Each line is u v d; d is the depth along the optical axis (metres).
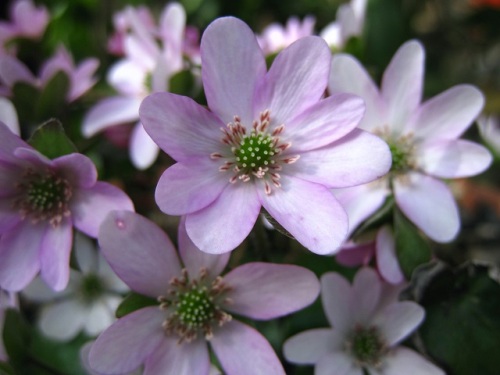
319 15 0.13
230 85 0.06
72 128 0.09
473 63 0.14
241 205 0.06
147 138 0.09
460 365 0.07
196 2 0.12
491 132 0.11
